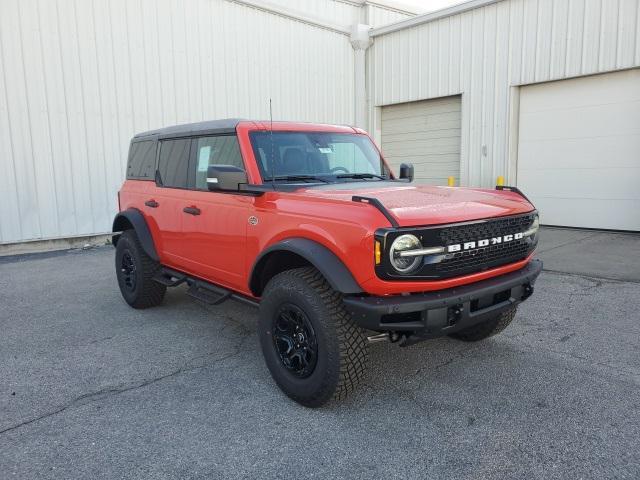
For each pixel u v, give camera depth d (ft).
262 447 9.50
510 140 36.45
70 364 13.64
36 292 21.40
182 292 20.99
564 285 20.40
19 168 29.73
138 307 18.48
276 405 11.17
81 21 31.14
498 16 36.11
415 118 43.68
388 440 9.68
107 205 33.22
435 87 40.91
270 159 13.41
